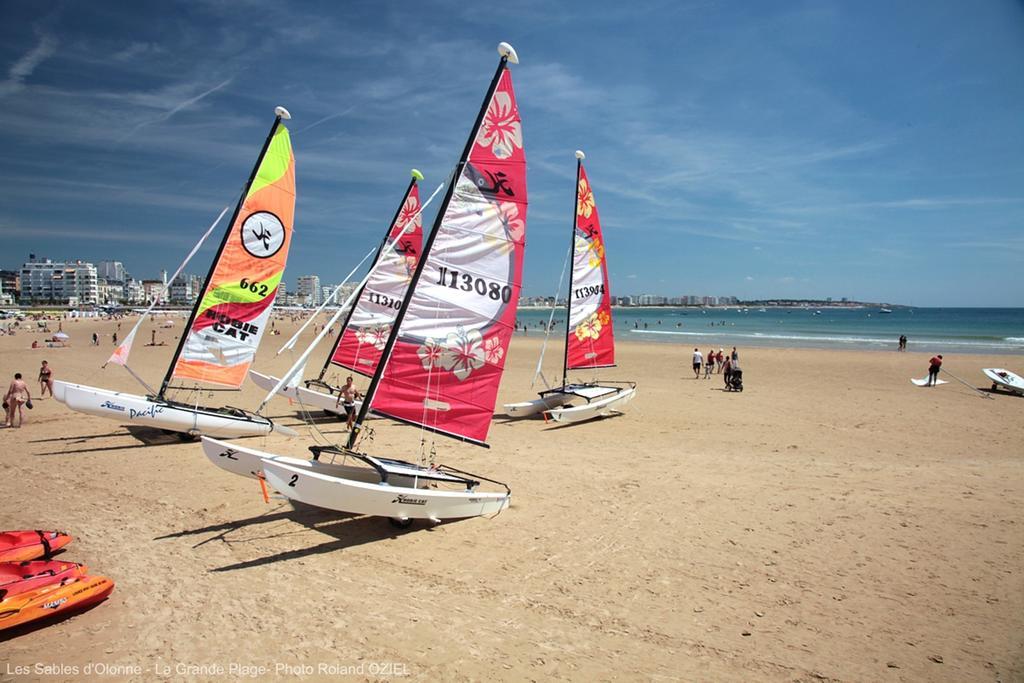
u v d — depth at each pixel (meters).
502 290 10.22
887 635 6.43
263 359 39.22
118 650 6.00
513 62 9.90
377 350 18.55
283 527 9.34
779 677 5.71
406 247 18.72
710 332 86.62
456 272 9.73
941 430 17.44
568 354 19.28
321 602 7.05
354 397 17.59
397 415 9.45
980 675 5.70
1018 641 6.27
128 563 7.95
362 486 8.36
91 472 11.99
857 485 11.56
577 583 7.64
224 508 10.12
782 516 9.92
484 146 9.80
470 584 7.59
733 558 8.37
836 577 7.77
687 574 7.89
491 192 9.96
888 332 81.69
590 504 10.59
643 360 42.53
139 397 14.30
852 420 19.06
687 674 5.74
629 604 7.12
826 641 6.32
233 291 14.86
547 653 6.08
